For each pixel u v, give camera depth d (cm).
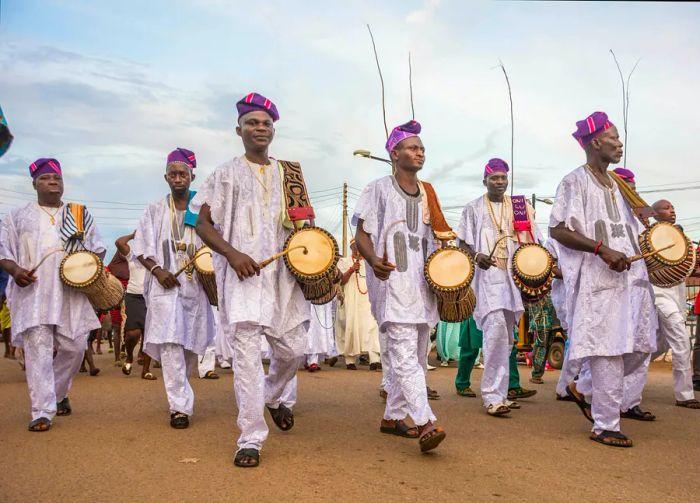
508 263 737
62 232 633
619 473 459
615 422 555
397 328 521
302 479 427
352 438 552
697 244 821
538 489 417
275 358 525
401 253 533
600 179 593
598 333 556
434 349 1506
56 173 638
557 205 585
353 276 1181
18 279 590
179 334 609
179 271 622
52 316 599
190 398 604
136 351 1585
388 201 543
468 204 774
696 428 636
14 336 609
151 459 475
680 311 786
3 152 288
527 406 756
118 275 1037
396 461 477
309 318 514
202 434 561
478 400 802
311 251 493
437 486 418
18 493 395
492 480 434
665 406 782
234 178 500
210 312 655
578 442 555
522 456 501
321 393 827
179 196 664
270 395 550
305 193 512
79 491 400
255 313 470
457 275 526
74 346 628
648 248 597
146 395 784
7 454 488
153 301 622
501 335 701
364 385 920
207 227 489
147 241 645
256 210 498
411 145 547
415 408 493
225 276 495
